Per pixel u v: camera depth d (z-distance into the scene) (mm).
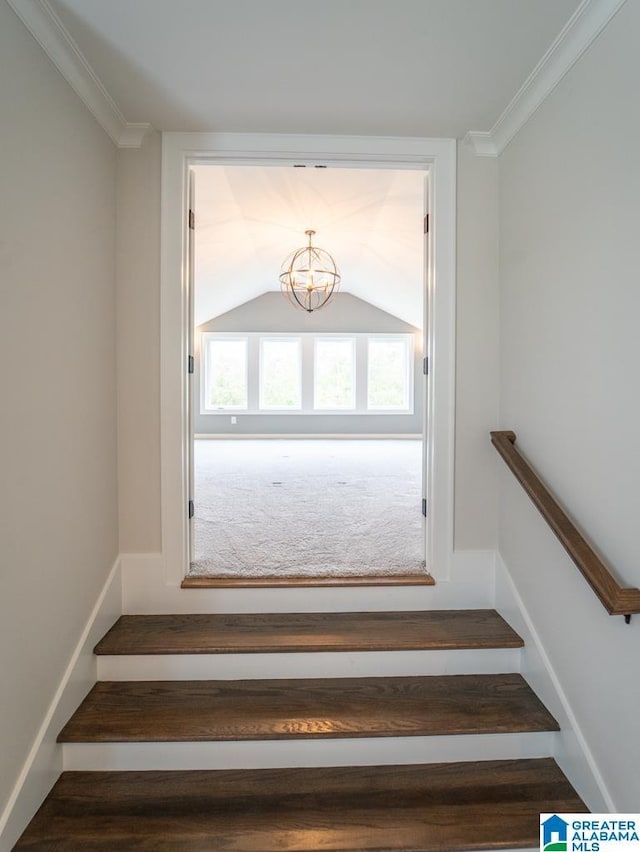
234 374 8273
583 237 1354
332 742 1438
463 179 1925
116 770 1410
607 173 1244
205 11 1264
